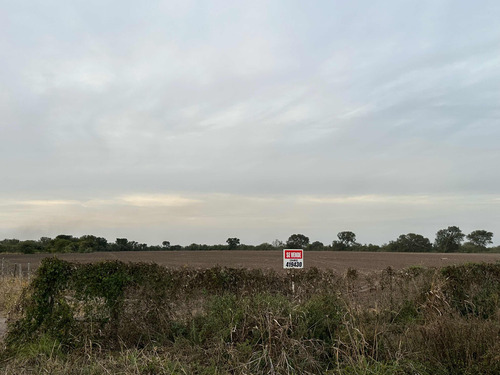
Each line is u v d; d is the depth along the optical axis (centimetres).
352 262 3466
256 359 598
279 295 836
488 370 538
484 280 1008
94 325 781
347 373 557
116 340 782
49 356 686
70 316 782
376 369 555
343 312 736
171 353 689
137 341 781
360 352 607
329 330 693
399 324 784
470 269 1020
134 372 568
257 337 659
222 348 644
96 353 699
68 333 771
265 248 6925
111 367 598
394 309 884
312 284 974
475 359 573
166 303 827
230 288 905
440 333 615
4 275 2095
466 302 916
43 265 796
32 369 623
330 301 779
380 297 938
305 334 677
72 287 798
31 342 755
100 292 799
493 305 884
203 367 604
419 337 641
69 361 655
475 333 608
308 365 605
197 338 729
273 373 570
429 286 941
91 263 817
